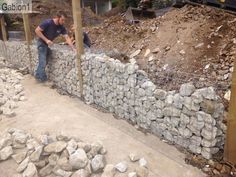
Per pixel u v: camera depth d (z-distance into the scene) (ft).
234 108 8.29
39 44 19.30
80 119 13.00
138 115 11.92
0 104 15.71
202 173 8.64
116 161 9.48
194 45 18.98
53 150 9.77
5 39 34.42
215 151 9.20
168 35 21.91
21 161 9.77
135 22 31.78
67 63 17.03
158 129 10.98
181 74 15.07
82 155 9.29
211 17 21.04
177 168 8.98
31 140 10.80
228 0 22.09
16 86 19.34
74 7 14.60
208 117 8.80
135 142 10.64
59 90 18.26
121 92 12.67
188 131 9.64
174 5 27.22
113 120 12.81
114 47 26.35
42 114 13.97
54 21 18.89
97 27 33.96
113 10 56.80
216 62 16.61
